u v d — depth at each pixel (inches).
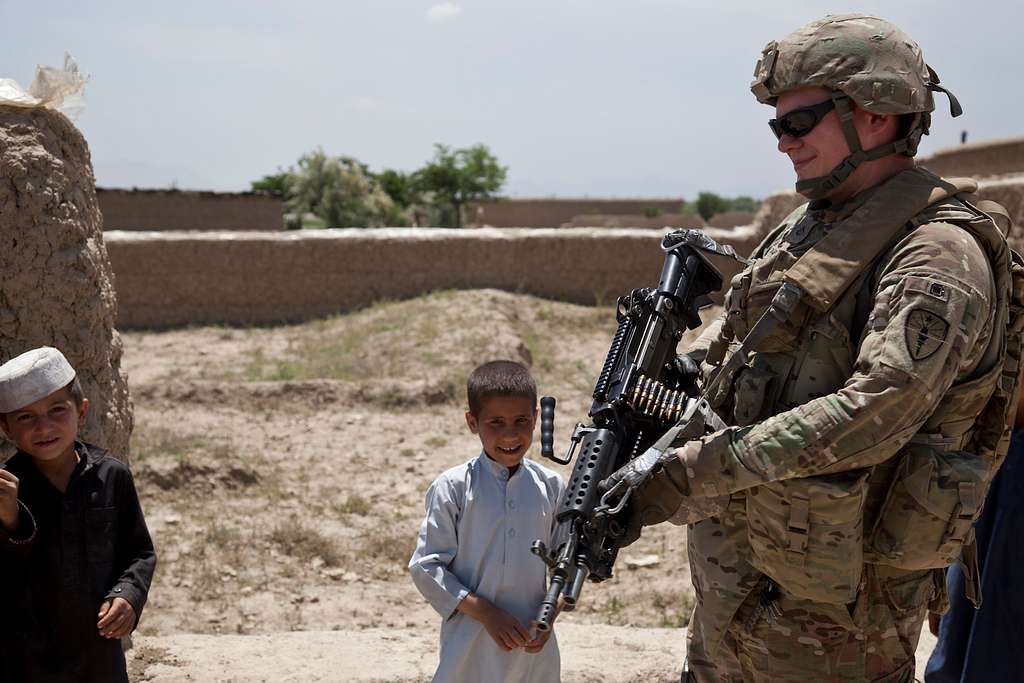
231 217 952.3
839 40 83.7
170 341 559.2
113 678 98.7
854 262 82.0
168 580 243.4
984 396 83.5
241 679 132.6
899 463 82.7
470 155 1863.9
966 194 85.7
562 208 1691.7
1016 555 109.6
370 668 136.9
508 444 99.9
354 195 1818.4
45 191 138.9
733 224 1601.9
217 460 322.0
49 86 140.9
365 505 302.2
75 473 97.0
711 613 93.1
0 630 94.3
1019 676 110.0
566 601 76.9
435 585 99.0
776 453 76.9
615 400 87.5
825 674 85.9
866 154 84.9
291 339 545.6
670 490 81.7
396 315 553.3
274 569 254.4
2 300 136.5
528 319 558.9
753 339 86.8
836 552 79.5
